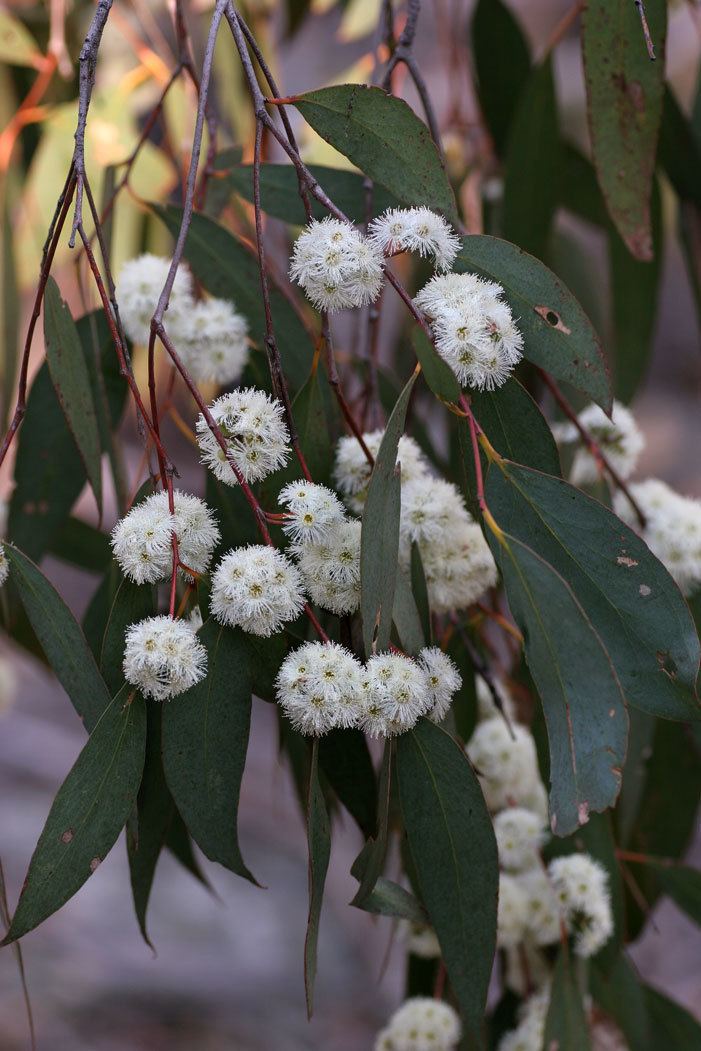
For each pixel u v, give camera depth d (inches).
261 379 63.2
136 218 77.5
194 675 54.2
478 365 54.5
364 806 58.0
